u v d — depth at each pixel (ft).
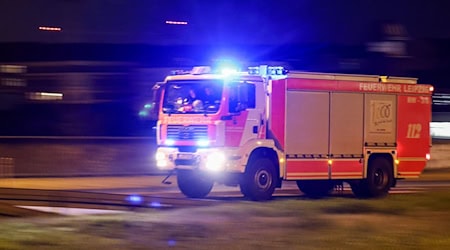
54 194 59.82
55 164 97.86
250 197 65.31
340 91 69.97
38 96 147.74
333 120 69.51
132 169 101.04
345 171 70.18
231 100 63.87
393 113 74.02
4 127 134.51
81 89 148.15
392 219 48.24
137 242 38.50
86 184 81.92
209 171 63.46
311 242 39.06
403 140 74.69
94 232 41.22
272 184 66.33
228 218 47.47
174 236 40.40
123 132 136.67
